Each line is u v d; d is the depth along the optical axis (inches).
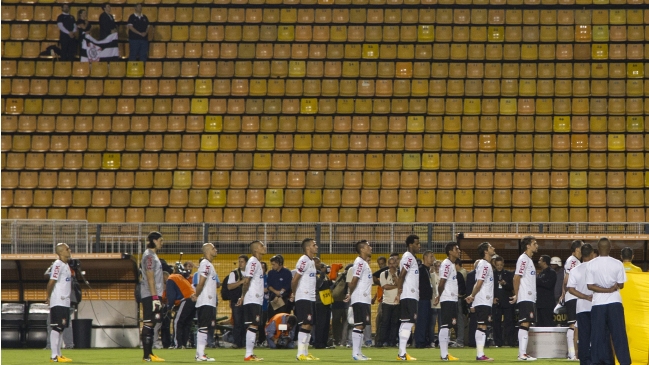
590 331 1910.7
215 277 2197.3
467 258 3240.7
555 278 2738.7
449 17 4675.2
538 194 4133.9
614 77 4466.0
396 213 4101.9
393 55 4596.5
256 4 4781.0
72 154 4323.3
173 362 2161.7
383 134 4350.4
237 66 4574.3
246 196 4178.2
